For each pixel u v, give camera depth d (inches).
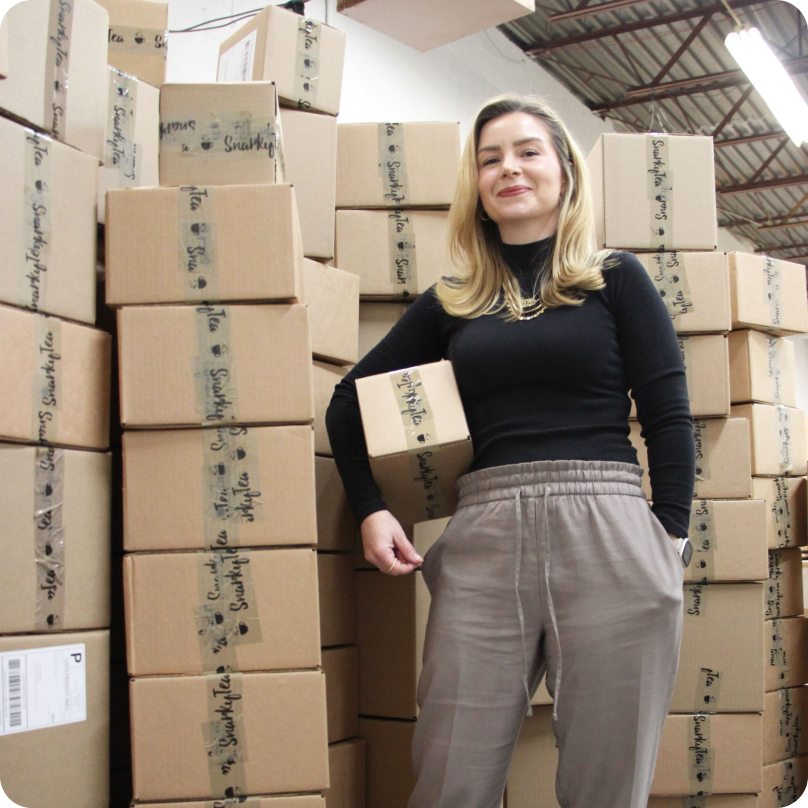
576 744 37.9
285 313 45.5
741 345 75.3
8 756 39.6
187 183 47.4
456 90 148.6
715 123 208.4
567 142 47.8
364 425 45.4
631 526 38.9
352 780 56.4
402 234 64.4
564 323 42.8
